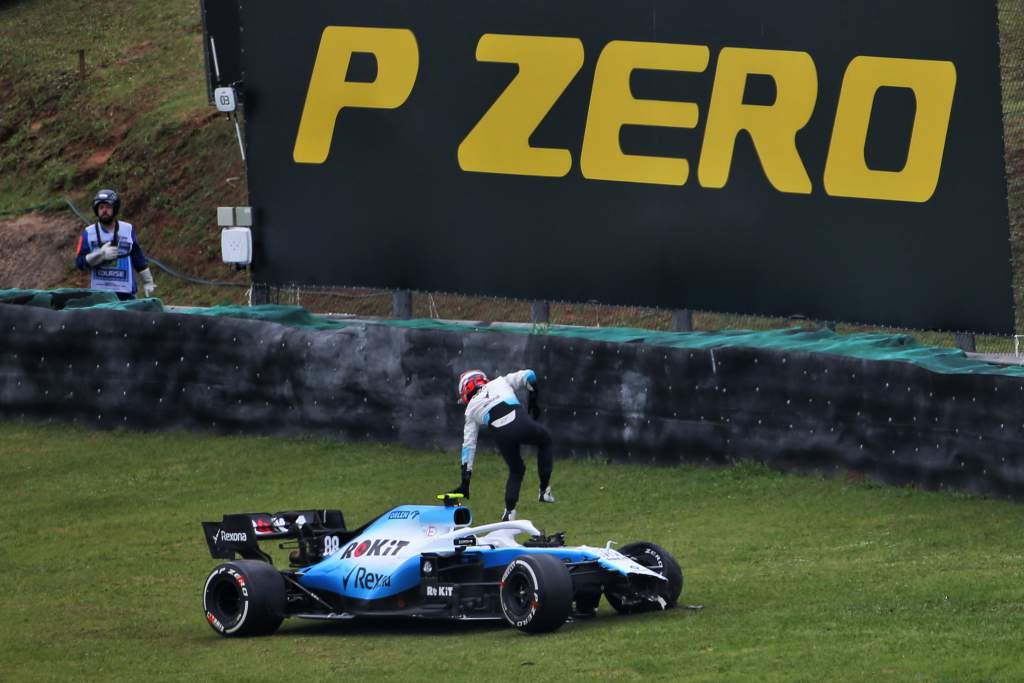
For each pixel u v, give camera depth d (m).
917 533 49.19
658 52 70.50
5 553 53.44
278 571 41.38
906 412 55.84
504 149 73.12
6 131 131.00
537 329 70.88
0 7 157.00
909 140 67.38
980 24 66.00
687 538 50.59
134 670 37.06
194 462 65.56
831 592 41.00
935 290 67.44
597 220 72.06
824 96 68.38
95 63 136.62
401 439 66.81
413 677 33.84
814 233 68.94
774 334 65.06
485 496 58.84
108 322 71.06
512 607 38.12
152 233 111.75
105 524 57.00
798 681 31.23
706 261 70.62
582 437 63.22
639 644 35.72
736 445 59.88
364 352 67.31
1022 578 41.34
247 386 69.19
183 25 141.00
